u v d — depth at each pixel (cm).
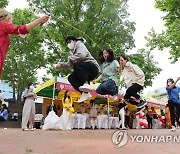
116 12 2506
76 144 468
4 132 887
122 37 2516
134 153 349
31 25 325
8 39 324
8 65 2728
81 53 539
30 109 1077
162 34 1842
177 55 1777
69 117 1229
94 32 2469
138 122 1767
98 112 1731
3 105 1488
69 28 2412
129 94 696
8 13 336
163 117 2159
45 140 558
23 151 368
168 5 1645
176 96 906
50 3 2517
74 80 553
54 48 2662
